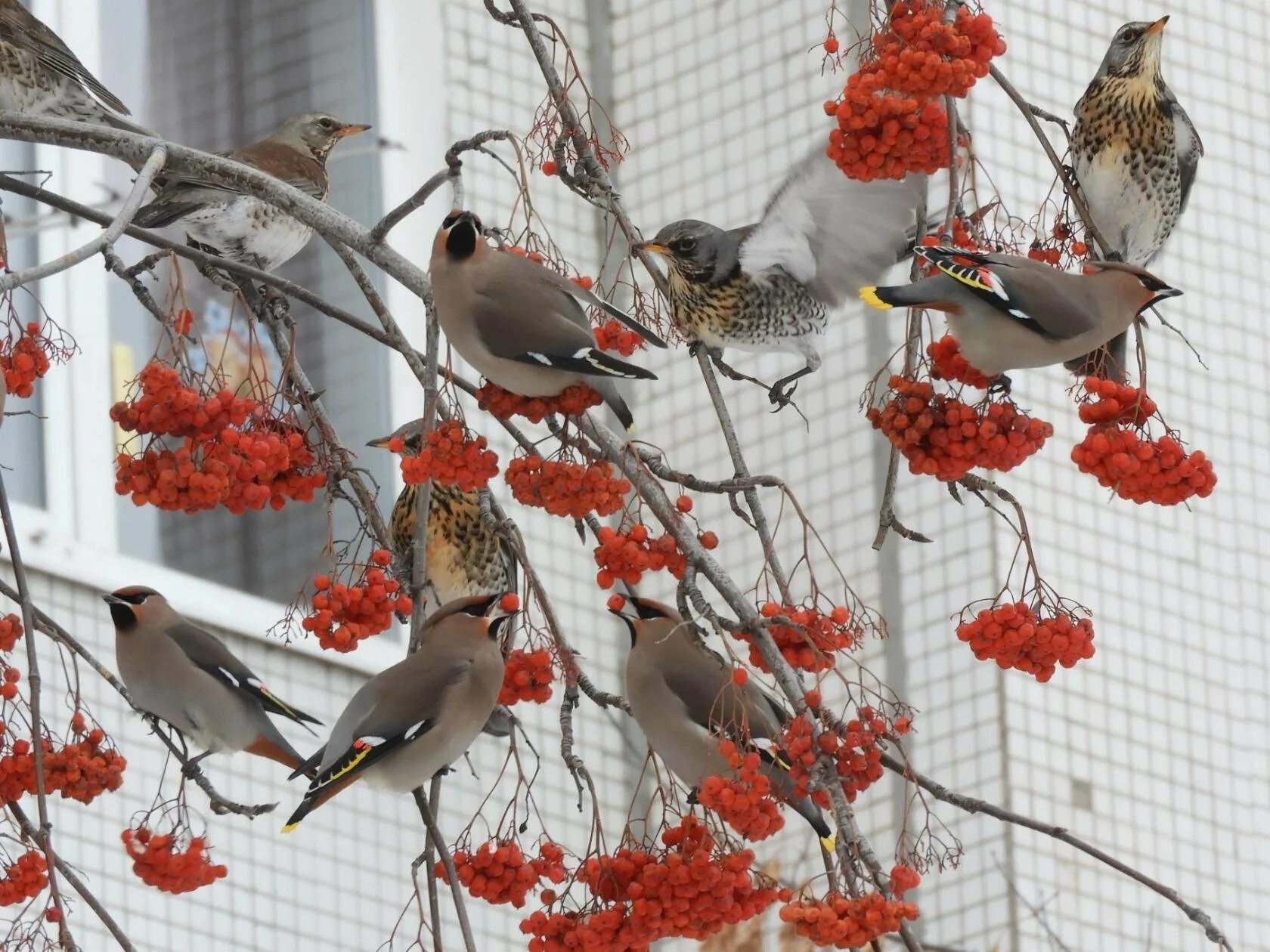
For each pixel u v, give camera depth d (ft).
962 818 43.91
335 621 25.43
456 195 26.09
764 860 46.52
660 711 24.40
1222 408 48.29
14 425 43.47
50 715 41.83
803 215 29.19
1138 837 44.57
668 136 51.72
